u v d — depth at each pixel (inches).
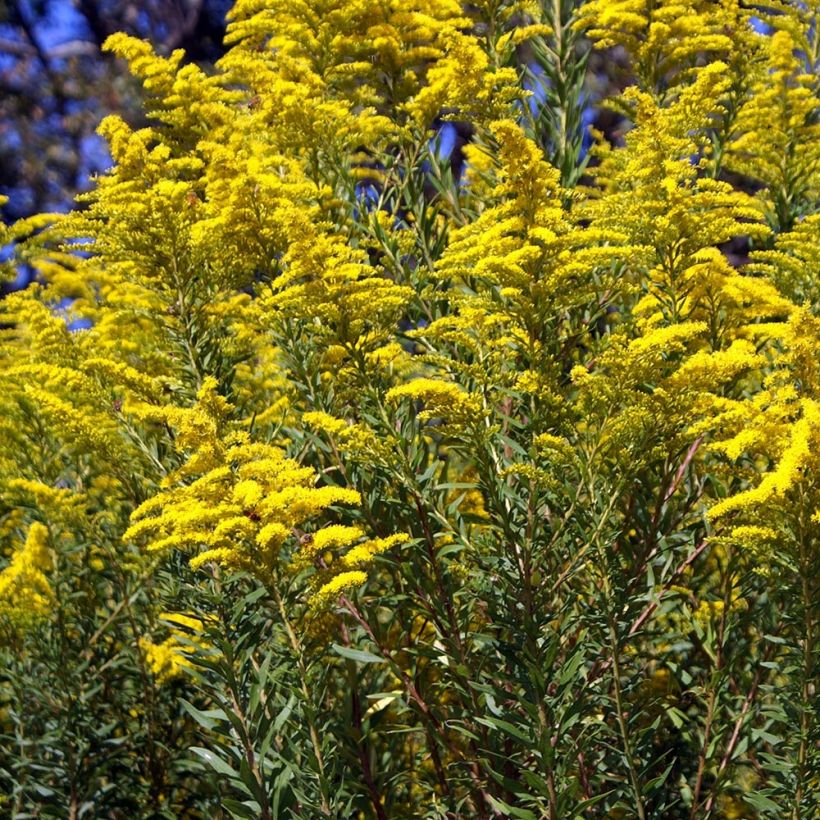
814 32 234.4
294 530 154.9
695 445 169.2
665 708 180.7
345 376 173.2
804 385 146.1
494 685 162.7
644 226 165.2
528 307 151.4
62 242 222.5
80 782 182.4
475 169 225.1
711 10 229.5
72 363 189.8
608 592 150.1
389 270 205.2
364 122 203.6
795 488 139.1
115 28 666.8
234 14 224.5
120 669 194.5
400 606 164.1
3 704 202.2
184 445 145.0
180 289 184.9
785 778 149.4
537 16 227.5
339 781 158.6
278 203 176.9
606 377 146.6
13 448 199.9
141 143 186.4
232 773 142.3
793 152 222.2
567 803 140.9
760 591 185.9
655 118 166.7
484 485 153.1
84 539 198.7
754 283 168.2
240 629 149.3
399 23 216.5
